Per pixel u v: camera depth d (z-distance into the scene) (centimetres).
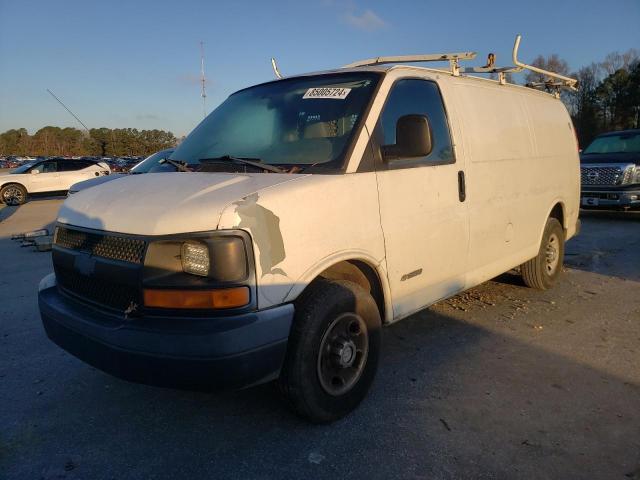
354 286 321
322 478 269
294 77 414
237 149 371
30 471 280
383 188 342
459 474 270
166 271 265
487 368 396
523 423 318
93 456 293
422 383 372
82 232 310
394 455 287
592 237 959
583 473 270
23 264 820
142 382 272
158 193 299
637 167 1139
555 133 594
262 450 295
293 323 294
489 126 466
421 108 392
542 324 491
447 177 401
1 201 2050
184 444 303
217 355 255
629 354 420
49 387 379
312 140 348
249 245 265
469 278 438
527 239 532
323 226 301
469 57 435
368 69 381
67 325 301
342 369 317
